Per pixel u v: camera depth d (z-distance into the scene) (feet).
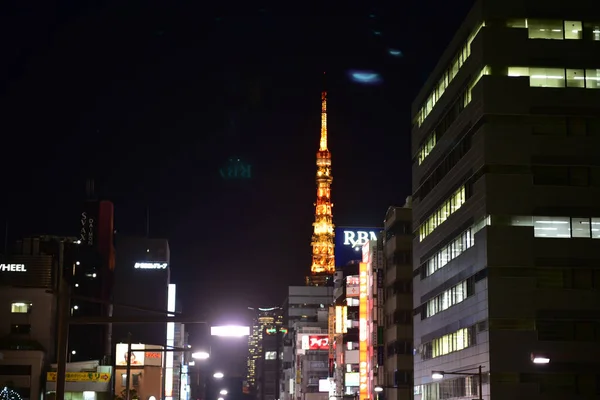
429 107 309.42
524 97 238.89
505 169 236.22
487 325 228.63
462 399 251.19
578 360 226.38
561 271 230.89
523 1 245.04
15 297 449.89
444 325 274.36
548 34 244.63
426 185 309.83
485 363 229.04
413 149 335.47
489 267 230.68
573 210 234.38
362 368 425.69
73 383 442.91
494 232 231.91
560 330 227.81
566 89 240.32
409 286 360.69
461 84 264.31
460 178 260.83
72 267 583.17
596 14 245.04
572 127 238.68
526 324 227.61
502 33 243.19
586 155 237.25
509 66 241.96
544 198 234.58
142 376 487.61
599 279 231.30
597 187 236.02
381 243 393.70
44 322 449.89
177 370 617.21
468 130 254.06
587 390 225.35
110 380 448.65
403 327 356.79
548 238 232.12
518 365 225.35
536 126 238.48
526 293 229.04
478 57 245.86
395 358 356.18
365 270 435.12
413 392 343.67
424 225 311.06
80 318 119.24
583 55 242.78
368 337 417.08
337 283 591.37
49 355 449.06
